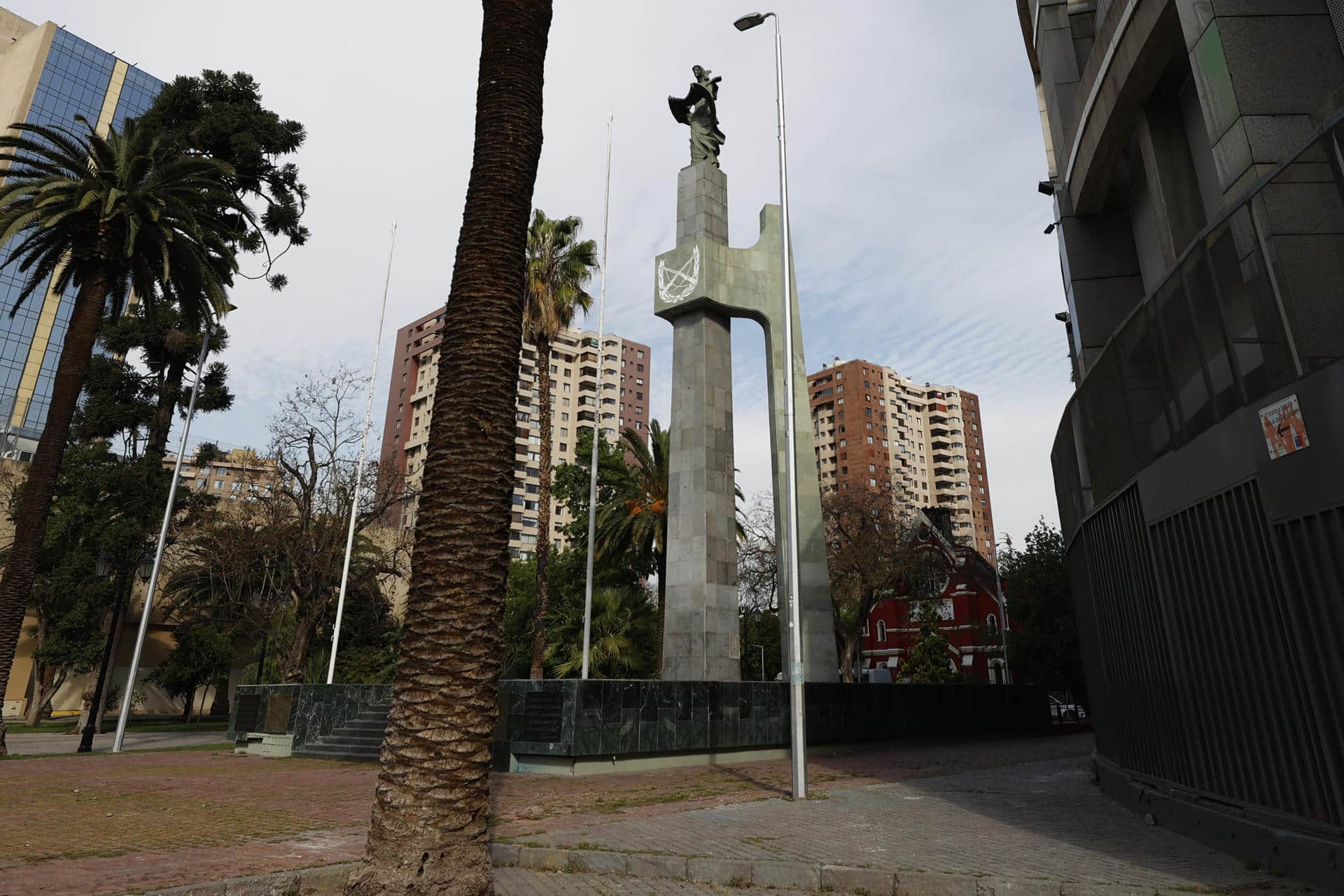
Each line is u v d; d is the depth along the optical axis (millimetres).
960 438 129625
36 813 9836
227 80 28172
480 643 5469
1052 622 36812
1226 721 6582
